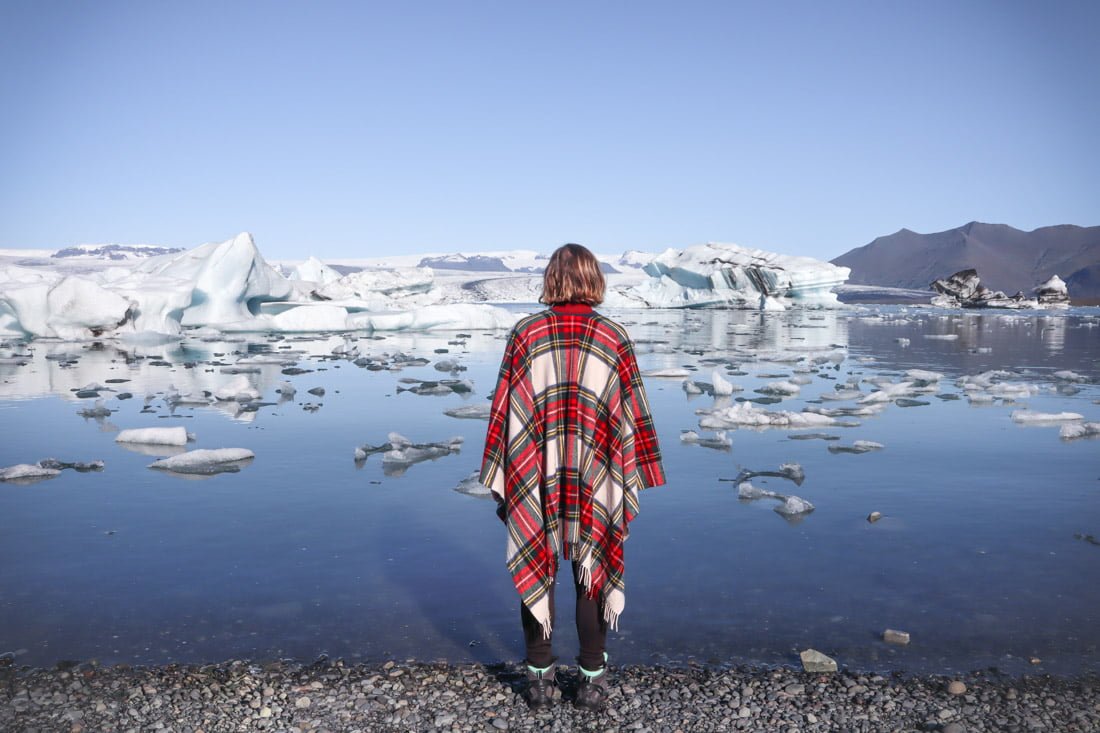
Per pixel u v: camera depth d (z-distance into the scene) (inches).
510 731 87.6
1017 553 142.9
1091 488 192.4
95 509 173.3
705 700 93.4
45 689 94.8
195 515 168.6
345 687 96.3
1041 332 989.8
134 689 95.0
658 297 2113.7
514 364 96.0
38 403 345.4
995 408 337.1
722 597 122.7
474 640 109.3
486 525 161.3
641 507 175.5
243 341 791.7
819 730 87.0
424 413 318.7
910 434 271.4
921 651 104.8
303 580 130.0
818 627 112.2
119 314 795.4
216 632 110.5
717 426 286.7
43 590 125.0
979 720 88.4
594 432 94.0
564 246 98.5
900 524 161.6
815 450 243.0
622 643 108.0
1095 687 95.5
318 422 295.9
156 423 292.8
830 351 649.0
